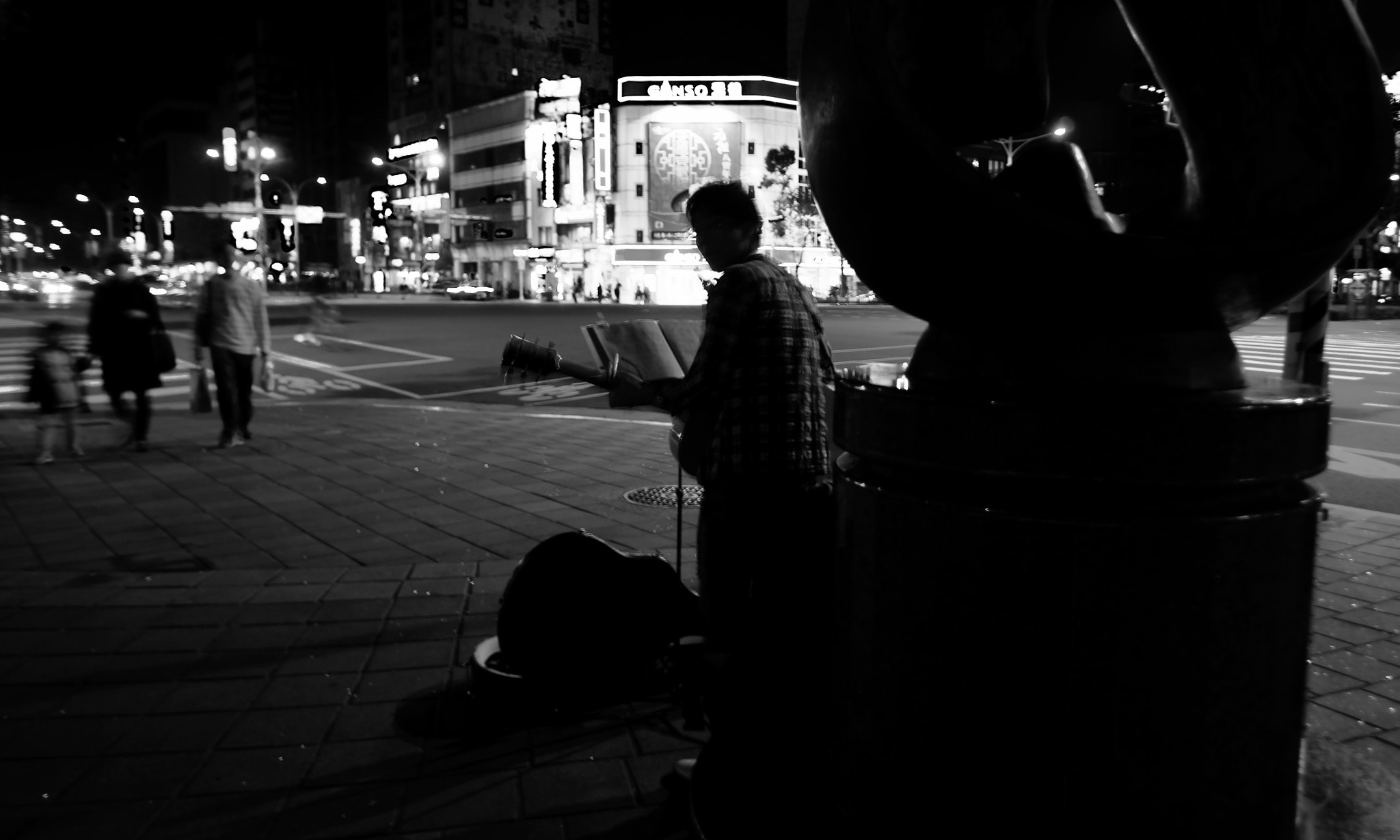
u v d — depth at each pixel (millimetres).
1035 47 1654
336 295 79000
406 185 109625
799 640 2549
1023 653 1540
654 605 3295
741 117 74625
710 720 2633
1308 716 3207
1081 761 1535
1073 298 1509
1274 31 1528
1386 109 1562
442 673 3555
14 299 53281
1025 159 1753
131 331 8164
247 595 4387
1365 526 5770
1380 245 43062
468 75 109188
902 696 1680
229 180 150750
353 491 6734
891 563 1681
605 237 78500
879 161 1538
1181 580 1489
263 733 3084
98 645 3793
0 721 3143
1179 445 1457
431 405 11906
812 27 1692
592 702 3240
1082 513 1490
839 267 75500
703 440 2549
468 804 2664
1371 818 1977
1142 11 1577
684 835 2498
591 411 11273
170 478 7180
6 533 5598
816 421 2676
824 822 2008
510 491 6766
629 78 74875
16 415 10828
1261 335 27516
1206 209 1641
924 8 1627
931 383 1715
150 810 2629
